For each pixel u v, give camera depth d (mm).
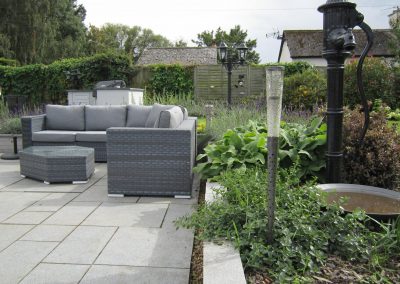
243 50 9773
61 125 5961
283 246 1884
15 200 3613
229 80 9797
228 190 2670
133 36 46844
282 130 3662
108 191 3732
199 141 5406
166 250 2457
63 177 4238
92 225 2916
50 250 2459
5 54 22297
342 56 2781
